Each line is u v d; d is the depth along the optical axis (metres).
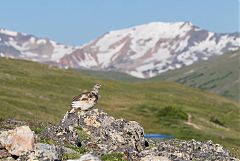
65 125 46.72
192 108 148.12
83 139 44.28
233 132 124.31
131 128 46.88
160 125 114.56
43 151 35.94
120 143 44.56
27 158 35.28
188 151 45.97
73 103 48.28
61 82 145.00
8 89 111.50
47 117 88.00
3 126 51.25
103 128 46.12
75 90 135.88
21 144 36.72
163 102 151.50
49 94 119.38
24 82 127.00
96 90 49.06
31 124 57.75
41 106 99.19
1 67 144.38
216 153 47.41
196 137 103.25
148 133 103.31
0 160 36.00
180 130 111.12
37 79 138.88
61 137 43.44
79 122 46.84
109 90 155.38
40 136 43.50
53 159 35.25
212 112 150.38
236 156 50.53
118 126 46.78
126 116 118.38
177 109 129.25
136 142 46.16
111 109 125.38
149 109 132.25
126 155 39.41
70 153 38.94
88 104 48.16
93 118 46.97
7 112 80.75
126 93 156.00
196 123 124.50
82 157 34.38
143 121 116.38
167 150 45.47
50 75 151.38
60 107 105.31
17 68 149.88
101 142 44.28
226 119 144.88
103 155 40.00
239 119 149.75
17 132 37.25
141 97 153.62
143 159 37.53
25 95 109.06
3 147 36.59
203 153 45.75
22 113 84.38
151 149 45.62
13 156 36.38
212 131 118.12
